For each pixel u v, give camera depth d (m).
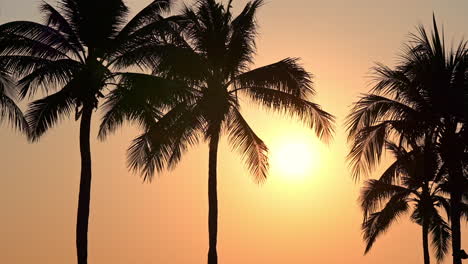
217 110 36.06
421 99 30.20
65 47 32.38
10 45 30.91
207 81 37.25
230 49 37.41
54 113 31.98
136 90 31.89
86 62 32.88
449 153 30.12
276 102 37.56
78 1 32.69
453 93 29.61
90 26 32.56
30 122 32.16
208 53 37.44
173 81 32.22
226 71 37.59
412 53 30.14
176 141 36.81
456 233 30.09
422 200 46.62
